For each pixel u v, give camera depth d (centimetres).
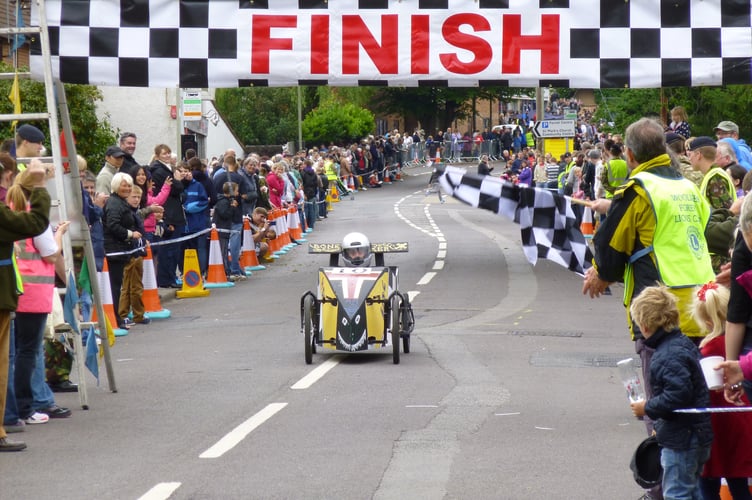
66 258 1348
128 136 2317
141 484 984
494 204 1231
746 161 1869
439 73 2392
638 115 4044
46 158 1375
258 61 2377
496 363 1611
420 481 980
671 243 955
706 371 775
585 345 1770
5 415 1220
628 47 2378
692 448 780
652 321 792
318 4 2383
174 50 2361
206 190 2723
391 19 2392
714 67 2370
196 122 5200
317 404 1330
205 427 1217
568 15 2383
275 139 8469
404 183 8500
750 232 759
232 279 2850
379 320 1634
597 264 987
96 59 2344
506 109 14675
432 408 1298
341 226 4725
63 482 998
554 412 1273
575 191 3656
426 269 2927
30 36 1650
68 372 1473
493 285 2578
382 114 11538
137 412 1310
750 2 2366
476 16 2389
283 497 932
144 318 2122
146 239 2234
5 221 1123
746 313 782
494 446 1112
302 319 1670
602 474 1000
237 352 1755
